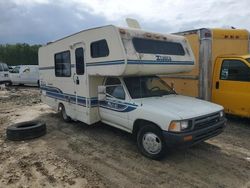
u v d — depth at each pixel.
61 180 4.69
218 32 8.81
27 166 5.30
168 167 5.13
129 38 5.99
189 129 4.99
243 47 9.34
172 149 5.55
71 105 8.16
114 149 6.17
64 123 8.80
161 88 6.81
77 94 7.68
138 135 5.76
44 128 7.46
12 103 13.54
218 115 5.61
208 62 8.67
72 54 7.73
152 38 6.45
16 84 23.64
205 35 8.61
